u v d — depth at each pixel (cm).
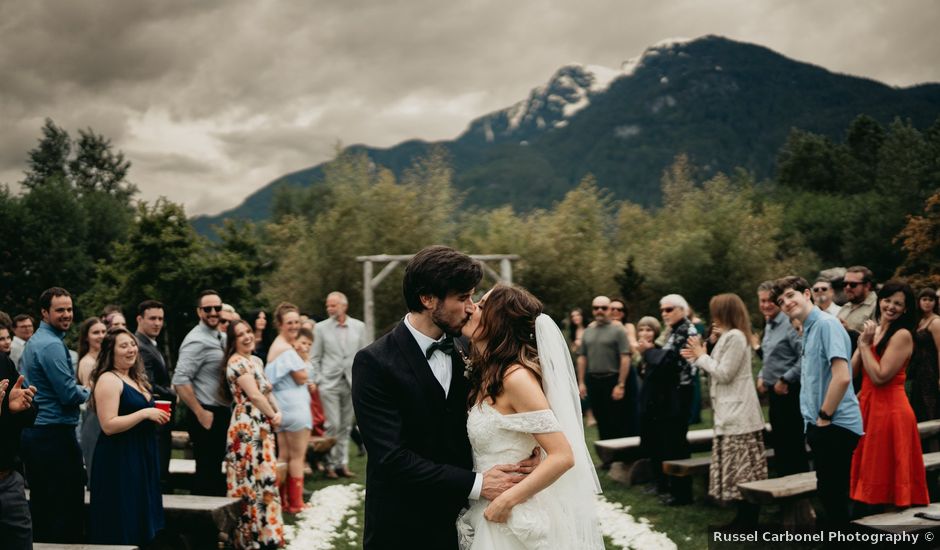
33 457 476
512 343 295
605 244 2448
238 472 544
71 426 489
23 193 3541
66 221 3341
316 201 4806
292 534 580
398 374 286
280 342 654
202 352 587
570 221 2211
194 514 502
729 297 604
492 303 300
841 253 3909
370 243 1925
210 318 592
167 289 1750
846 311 680
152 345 621
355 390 290
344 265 1927
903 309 471
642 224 3006
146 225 1791
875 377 473
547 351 300
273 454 557
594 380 836
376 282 1202
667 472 641
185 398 580
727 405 586
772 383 604
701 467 623
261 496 544
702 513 625
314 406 858
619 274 1981
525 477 286
